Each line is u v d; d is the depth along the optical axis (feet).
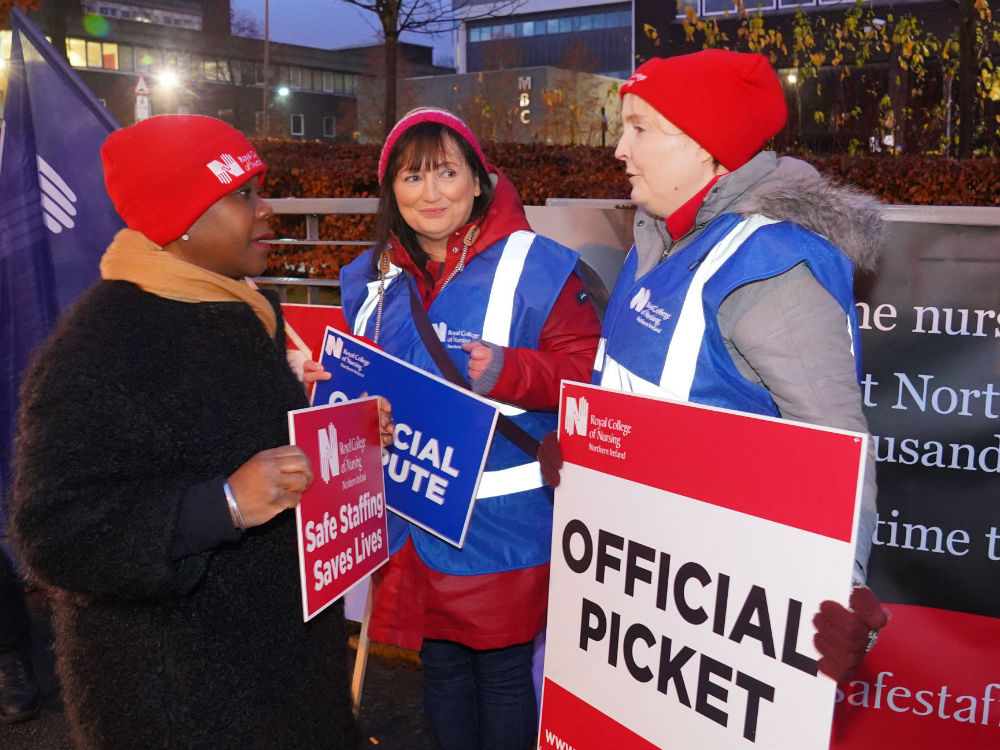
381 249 7.88
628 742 5.65
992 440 7.79
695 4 83.15
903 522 8.07
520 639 7.38
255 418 5.32
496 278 7.38
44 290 10.91
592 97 98.12
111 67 177.99
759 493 4.83
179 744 5.01
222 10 213.87
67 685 5.24
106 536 4.64
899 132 45.34
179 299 5.29
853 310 5.40
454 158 7.24
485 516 7.31
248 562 5.28
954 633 8.06
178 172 5.32
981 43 39.70
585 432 5.82
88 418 4.71
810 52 47.96
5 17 29.86
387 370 7.13
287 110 215.31
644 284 6.03
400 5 43.27
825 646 4.55
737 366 5.56
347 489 5.76
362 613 9.83
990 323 7.67
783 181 5.57
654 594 5.43
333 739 5.62
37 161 10.79
